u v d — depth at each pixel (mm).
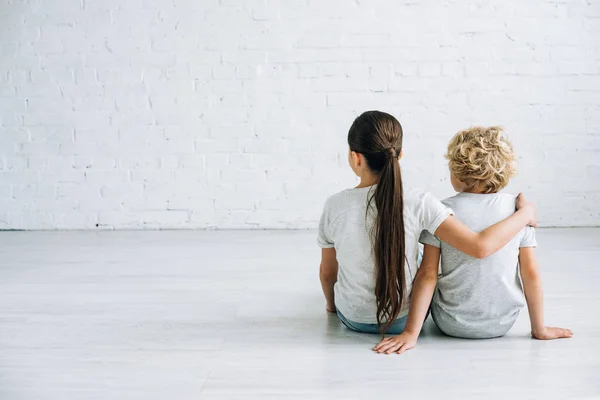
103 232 3594
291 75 3529
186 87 3551
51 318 2129
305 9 3484
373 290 1860
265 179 3609
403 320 1907
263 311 2197
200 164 3604
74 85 3557
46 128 3588
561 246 3107
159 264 2854
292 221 3639
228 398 1533
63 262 2896
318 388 1582
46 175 3619
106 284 2537
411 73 3516
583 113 3520
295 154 3586
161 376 1663
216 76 3539
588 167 3553
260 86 3541
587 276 2570
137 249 3156
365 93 3531
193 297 2361
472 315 1857
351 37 3498
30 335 1970
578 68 3494
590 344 1852
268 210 3633
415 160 3572
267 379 1639
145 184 3621
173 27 3512
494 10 3469
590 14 3455
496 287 1819
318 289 2459
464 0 3467
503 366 1701
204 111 3564
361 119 1834
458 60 3504
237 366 1725
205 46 3521
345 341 1904
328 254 2018
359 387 1586
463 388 1575
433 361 1740
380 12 3479
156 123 3576
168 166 3607
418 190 1851
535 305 1871
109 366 1729
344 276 1912
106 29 3520
